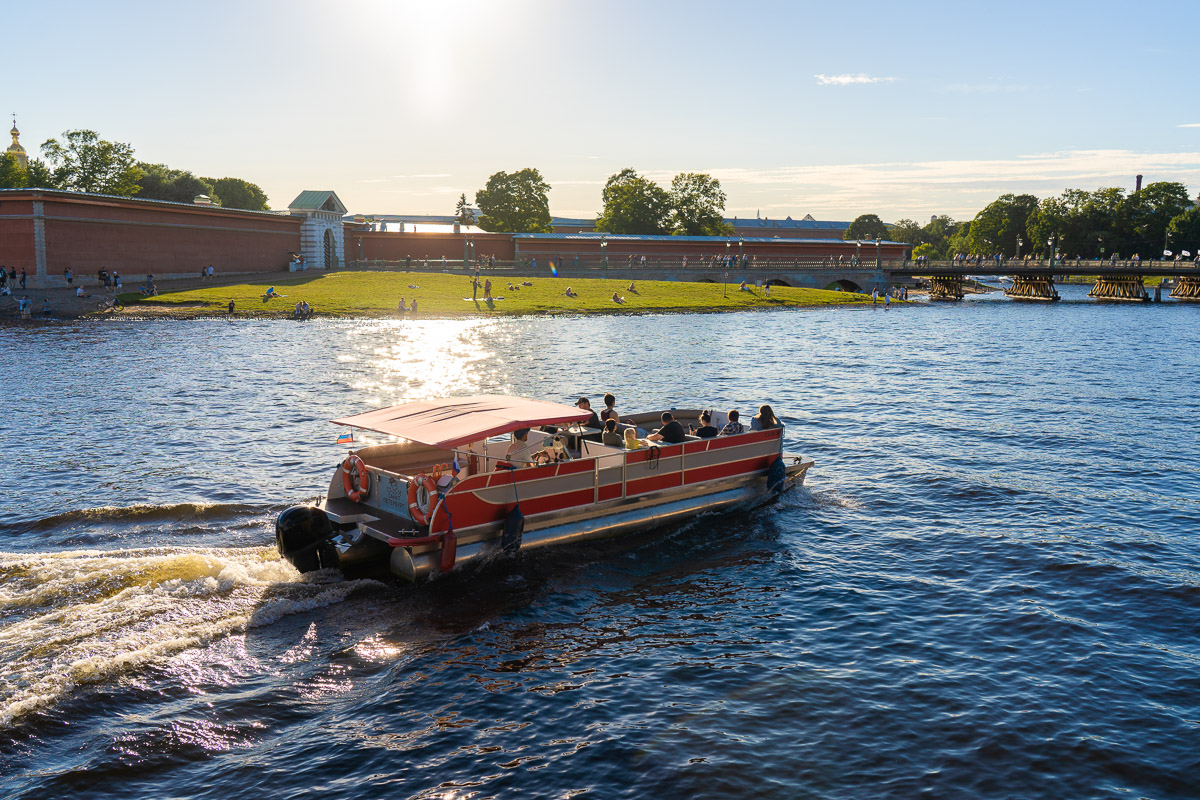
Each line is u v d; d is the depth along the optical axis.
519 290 70.69
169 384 28.03
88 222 60.19
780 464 15.85
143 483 16.16
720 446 15.10
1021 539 13.66
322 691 8.80
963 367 35.44
